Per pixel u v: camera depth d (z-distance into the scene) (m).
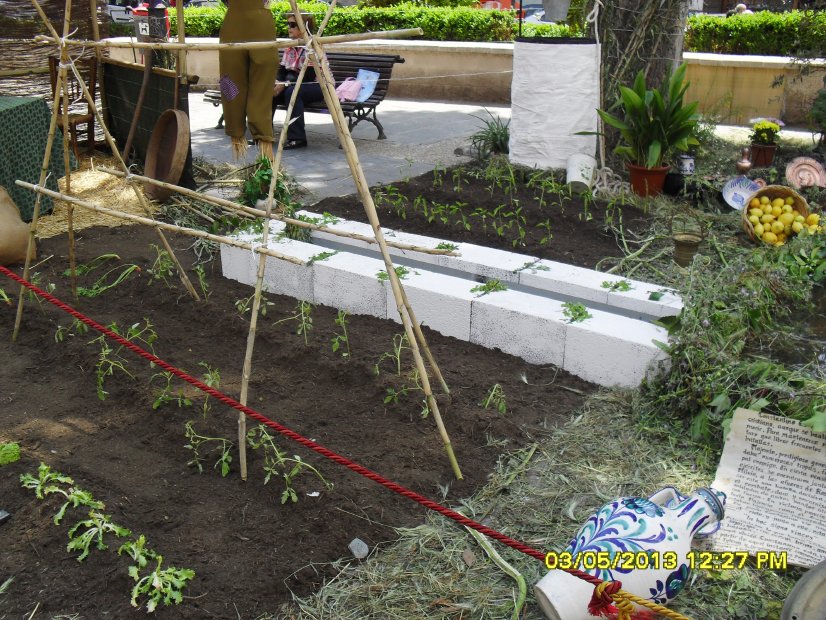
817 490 3.45
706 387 4.08
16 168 7.44
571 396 4.58
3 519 3.60
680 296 5.16
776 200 6.51
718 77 11.73
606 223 6.89
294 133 10.21
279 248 6.04
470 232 6.78
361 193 3.75
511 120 8.73
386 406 4.48
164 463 4.05
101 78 9.59
